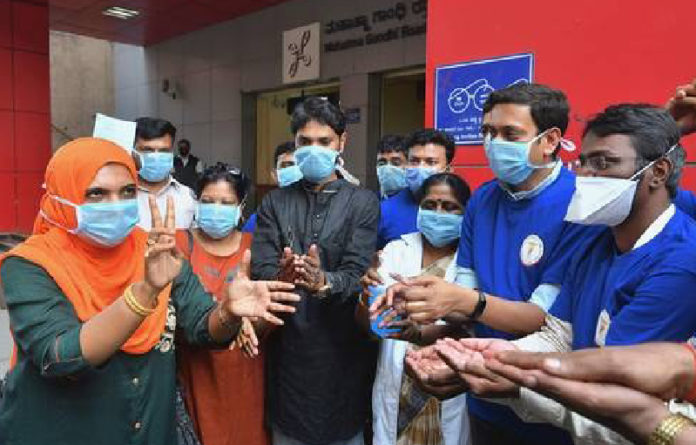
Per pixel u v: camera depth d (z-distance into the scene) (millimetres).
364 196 2072
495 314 1404
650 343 839
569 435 1435
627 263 1175
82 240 1352
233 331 1499
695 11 1961
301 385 1962
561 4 2307
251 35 9008
